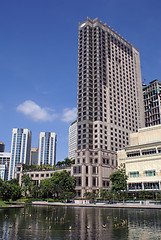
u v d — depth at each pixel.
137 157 102.69
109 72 156.50
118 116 150.38
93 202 88.12
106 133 138.00
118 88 158.50
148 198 82.69
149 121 177.25
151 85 185.38
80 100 146.25
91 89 146.62
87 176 121.69
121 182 89.06
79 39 165.62
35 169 155.38
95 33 161.50
